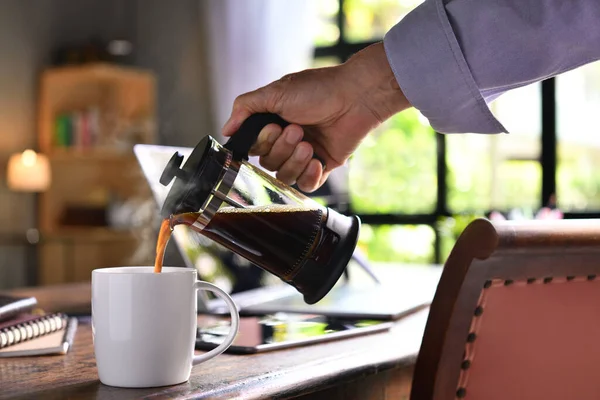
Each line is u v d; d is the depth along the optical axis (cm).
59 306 150
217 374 88
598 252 77
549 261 76
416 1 479
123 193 543
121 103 543
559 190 424
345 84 104
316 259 97
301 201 98
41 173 494
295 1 495
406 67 101
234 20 516
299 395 89
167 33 560
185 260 142
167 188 147
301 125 107
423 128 470
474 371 77
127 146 526
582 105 418
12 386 82
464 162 456
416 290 169
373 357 100
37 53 532
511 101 435
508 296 76
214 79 526
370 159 484
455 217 447
